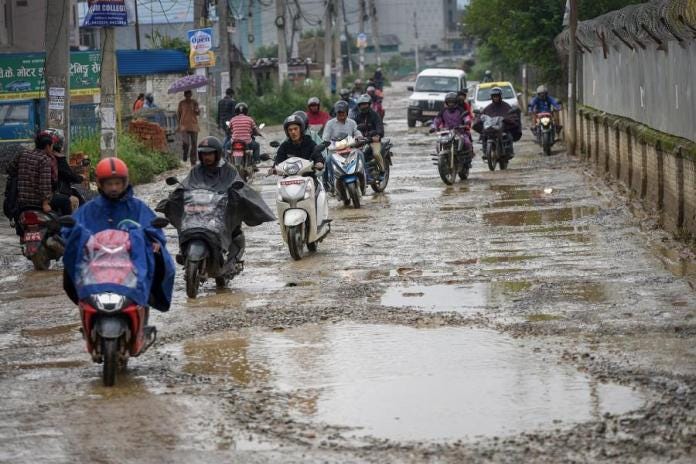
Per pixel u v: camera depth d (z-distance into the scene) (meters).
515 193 26.95
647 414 9.08
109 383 10.48
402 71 184.75
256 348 11.97
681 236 18.42
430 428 8.95
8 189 18.42
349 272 16.75
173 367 11.25
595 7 50.03
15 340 12.80
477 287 15.02
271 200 28.33
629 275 15.42
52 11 25.98
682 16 17.73
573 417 9.10
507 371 10.62
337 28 94.38
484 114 34.06
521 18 51.97
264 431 8.98
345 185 25.03
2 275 17.84
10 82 34.38
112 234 10.72
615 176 28.28
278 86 72.38
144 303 10.61
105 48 28.11
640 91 26.66
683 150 18.56
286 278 16.50
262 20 161.25
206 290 15.72
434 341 11.99
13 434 9.08
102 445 8.74
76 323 13.73
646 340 11.59
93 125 39.56
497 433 8.77
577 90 41.25
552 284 14.96
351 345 11.95
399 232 20.95
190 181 15.23
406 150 43.44
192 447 8.64
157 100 52.53
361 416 9.34
